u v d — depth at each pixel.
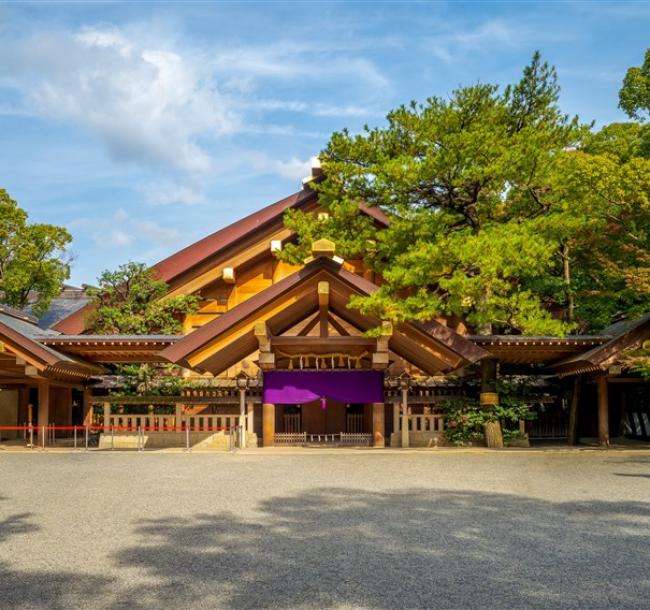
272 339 20.20
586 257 23.27
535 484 12.43
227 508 9.89
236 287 30.61
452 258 18.69
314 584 6.12
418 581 6.21
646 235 20.80
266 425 21.38
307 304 21.38
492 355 20.97
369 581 6.20
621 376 21.56
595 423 25.19
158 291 27.94
